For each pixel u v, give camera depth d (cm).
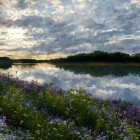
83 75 2319
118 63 7762
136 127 486
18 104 468
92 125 432
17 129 334
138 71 3588
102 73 2953
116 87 1259
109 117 493
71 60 8506
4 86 715
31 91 736
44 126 349
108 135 382
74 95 675
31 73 2020
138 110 668
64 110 509
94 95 907
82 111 488
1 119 351
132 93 1007
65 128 336
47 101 561
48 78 1616
